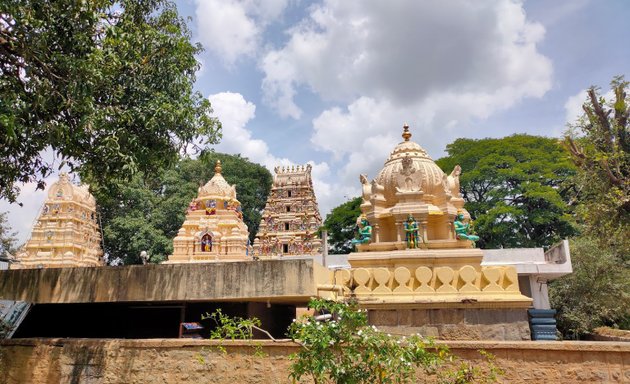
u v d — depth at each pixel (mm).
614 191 13875
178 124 11281
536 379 7770
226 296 10562
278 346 8672
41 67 9727
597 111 15016
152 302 12781
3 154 10453
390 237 15633
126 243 41156
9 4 8414
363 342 6055
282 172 43188
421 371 8023
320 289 11094
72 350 9680
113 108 10367
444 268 12578
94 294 10945
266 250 39344
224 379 8773
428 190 15930
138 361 9297
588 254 20531
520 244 32844
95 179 11711
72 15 9477
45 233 36094
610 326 21547
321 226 39219
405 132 17969
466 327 11586
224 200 37875
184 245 35938
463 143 41062
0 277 11391
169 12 12609
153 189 48219
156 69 11375
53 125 9406
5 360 9914
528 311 12906
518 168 34438
